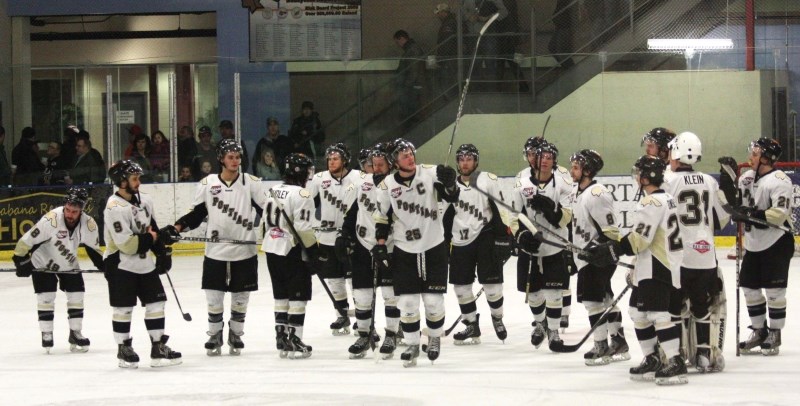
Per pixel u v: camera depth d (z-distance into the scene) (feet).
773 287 57.26
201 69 115.55
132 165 56.18
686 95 114.93
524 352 60.39
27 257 62.34
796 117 113.80
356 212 59.41
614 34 121.08
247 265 60.49
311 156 115.96
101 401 48.14
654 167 49.39
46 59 149.18
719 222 55.47
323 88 115.75
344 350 61.98
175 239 58.80
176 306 81.97
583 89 115.34
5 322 76.59
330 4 132.36
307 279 59.36
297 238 58.59
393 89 115.75
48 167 115.96
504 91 115.55
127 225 55.62
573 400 46.42
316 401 47.06
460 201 63.21
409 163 54.08
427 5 129.59
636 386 49.39
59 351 63.57
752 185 59.47
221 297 60.64
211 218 60.49
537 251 59.88
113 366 57.77
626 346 57.16
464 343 63.77
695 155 52.08
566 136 115.75
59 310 82.33
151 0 138.92
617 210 114.32
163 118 116.06
